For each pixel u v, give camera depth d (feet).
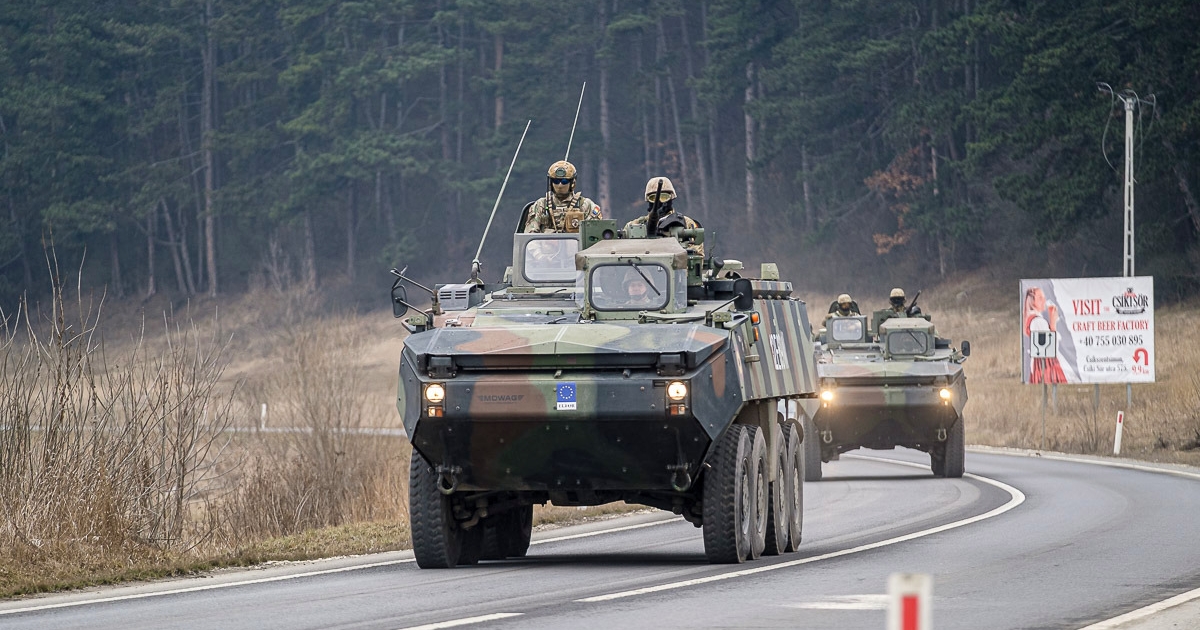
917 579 54.95
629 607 130.11
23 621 127.85
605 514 255.50
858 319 375.25
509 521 184.96
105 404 193.67
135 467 192.34
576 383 156.76
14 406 184.03
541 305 179.73
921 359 349.82
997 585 145.38
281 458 294.87
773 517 180.45
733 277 192.85
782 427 195.52
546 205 205.67
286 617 126.72
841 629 116.26
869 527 219.00
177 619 126.62
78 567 166.09
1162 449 443.32
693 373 156.76
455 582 153.07
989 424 557.74
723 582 148.56
